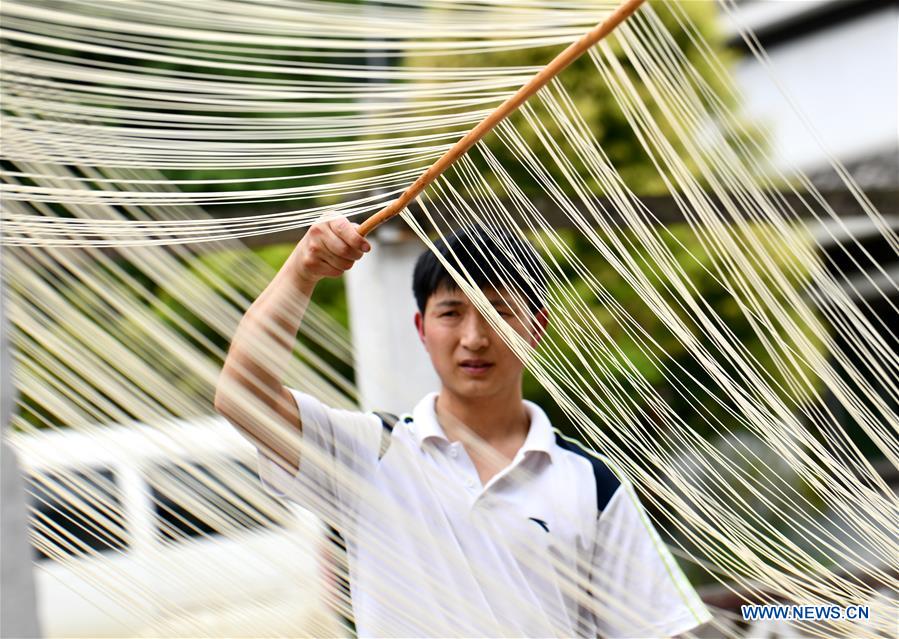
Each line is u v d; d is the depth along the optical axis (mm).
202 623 3312
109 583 3393
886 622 3449
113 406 3213
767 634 3582
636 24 3270
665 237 8852
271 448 3547
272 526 3287
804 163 13211
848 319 3525
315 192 3527
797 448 3475
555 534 4086
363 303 7484
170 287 3326
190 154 3336
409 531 3547
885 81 14961
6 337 2801
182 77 3246
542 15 3104
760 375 3535
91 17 2922
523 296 4176
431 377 7336
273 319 3500
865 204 3502
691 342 3502
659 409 3568
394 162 3547
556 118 3430
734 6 3322
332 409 4152
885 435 3459
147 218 3502
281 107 3232
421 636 3527
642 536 4266
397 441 4055
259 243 5855
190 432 3201
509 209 6902
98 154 3316
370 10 3010
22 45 3186
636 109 3336
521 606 3455
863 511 3445
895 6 15000
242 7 2955
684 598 4086
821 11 15352
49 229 3312
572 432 9812
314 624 3312
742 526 3531
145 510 3318
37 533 3436
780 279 3436
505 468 4195
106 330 3260
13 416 3131
